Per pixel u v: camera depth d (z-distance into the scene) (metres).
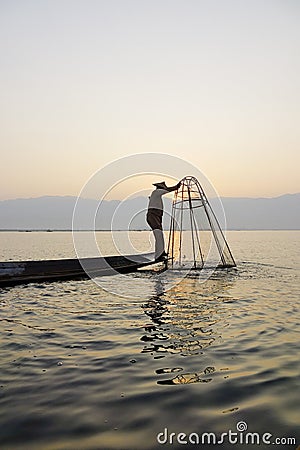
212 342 7.23
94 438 3.95
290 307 10.45
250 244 51.66
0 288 14.44
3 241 57.44
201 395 4.91
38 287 14.62
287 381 5.34
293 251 36.44
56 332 8.04
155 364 6.05
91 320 9.11
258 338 7.47
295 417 4.34
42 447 3.79
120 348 6.90
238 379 5.42
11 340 7.44
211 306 10.59
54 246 43.34
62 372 5.73
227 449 3.75
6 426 4.18
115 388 5.15
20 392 5.04
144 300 11.60
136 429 4.12
